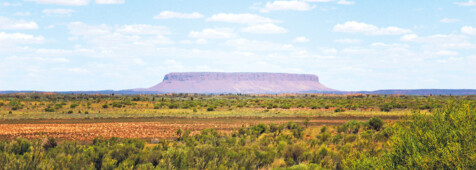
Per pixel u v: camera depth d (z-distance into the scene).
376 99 126.94
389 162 9.99
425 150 9.61
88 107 75.00
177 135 33.09
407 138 9.98
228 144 24.92
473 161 8.59
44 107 72.75
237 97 187.62
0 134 31.78
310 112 62.72
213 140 25.52
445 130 9.74
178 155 16.19
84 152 17.89
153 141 28.52
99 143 25.05
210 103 94.06
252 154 17.61
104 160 15.99
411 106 73.75
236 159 17.11
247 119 49.88
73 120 46.66
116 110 67.94
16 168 13.41
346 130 33.91
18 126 37.97
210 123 43.84
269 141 26.56
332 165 16.78
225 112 63.91
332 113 59.44
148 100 111.56
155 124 41.88
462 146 9.16
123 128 37.59
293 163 17.70
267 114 57.62
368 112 61.59
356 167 11.03
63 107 74.25
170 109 73.38
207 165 15.84
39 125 39.25
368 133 27.72
